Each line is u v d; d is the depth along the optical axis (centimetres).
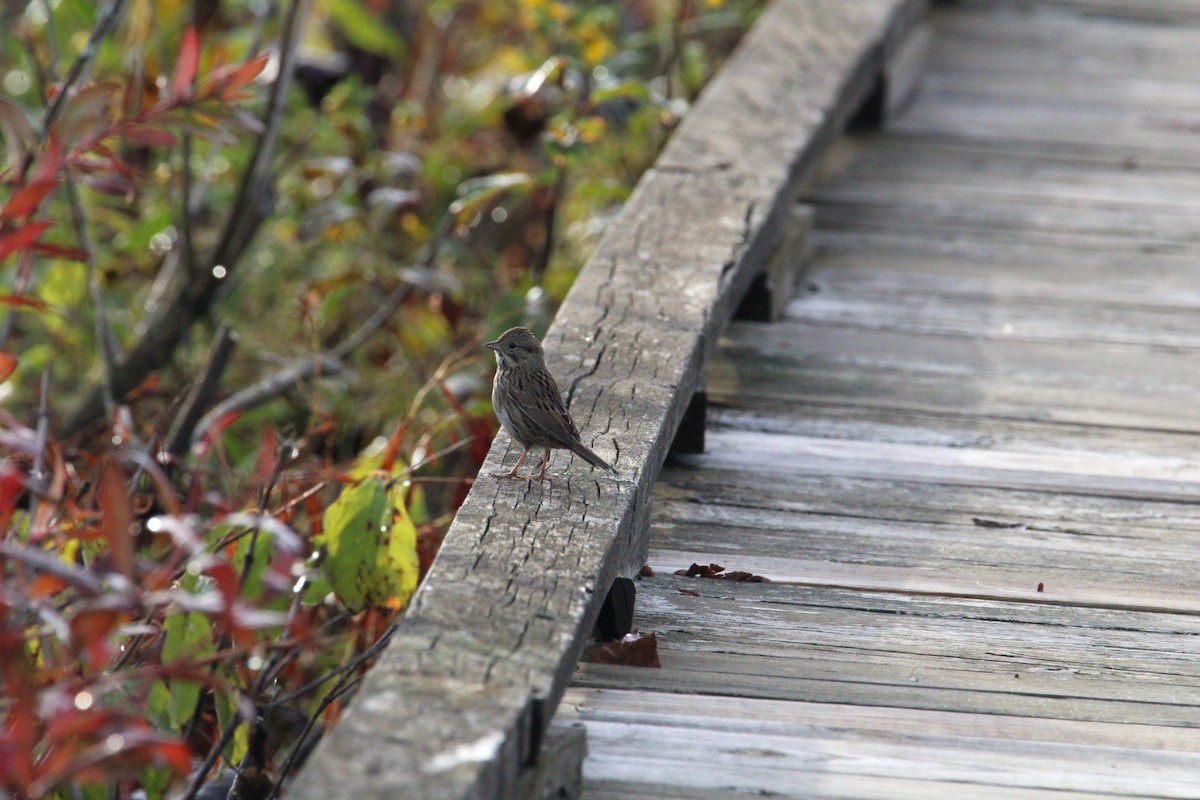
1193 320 1258
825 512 930
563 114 1366
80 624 510
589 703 703
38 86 1276
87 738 532
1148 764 680
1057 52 2044
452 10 1989
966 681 746
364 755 508
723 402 1083
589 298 977
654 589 823
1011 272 1354
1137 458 1017
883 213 1488
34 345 1486
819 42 1591
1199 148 1700
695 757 666
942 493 959
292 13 1312
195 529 625
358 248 1511
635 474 762
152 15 1351
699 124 1333
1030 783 662
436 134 1803
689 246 1070
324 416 1131
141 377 1314
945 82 1917
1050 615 818
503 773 526
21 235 660
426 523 1058
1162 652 784
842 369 1145
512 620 605
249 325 1505
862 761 671
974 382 1128
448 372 1212
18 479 582
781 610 809
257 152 1333
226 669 750
